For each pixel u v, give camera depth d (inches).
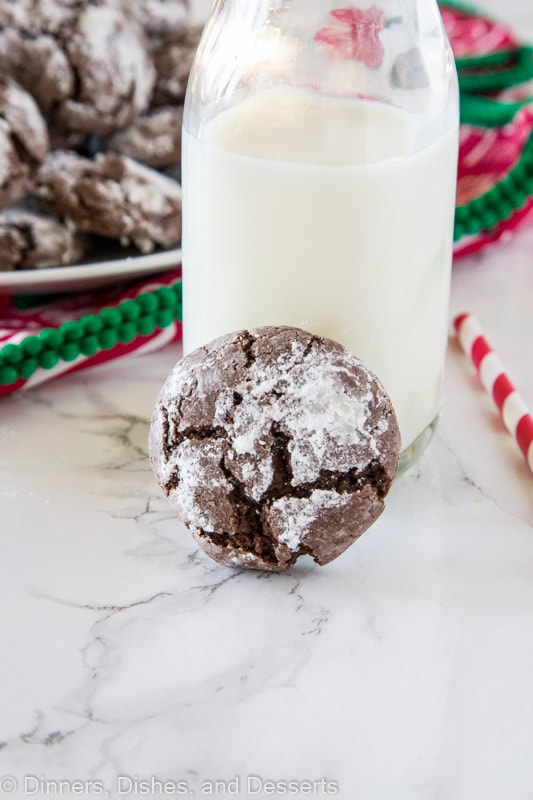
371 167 13.9
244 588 14.2
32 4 18.3
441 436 16.7
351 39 14.0
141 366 18.1
